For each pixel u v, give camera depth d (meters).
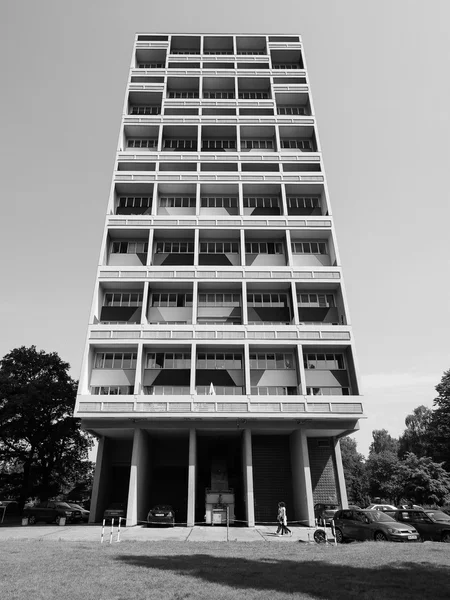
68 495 50.50
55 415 41.31
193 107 43.34
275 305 36.22
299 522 30.27
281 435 34.44
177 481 35.88
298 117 43.09
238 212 38.97
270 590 9.30
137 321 34.22
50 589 9.30
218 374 32.69
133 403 30.14
